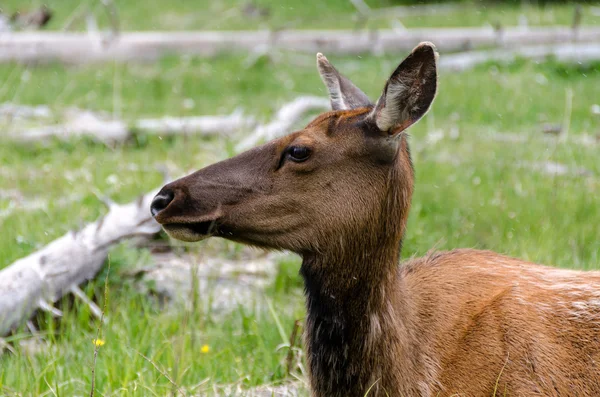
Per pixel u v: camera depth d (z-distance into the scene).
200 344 9.05
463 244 11.34
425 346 6.95
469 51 28.48
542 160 15.38
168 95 22.95
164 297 10.62
